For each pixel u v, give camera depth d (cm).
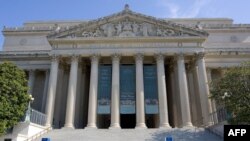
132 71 6031
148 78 5938
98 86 5866
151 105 5662
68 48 5891
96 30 6034
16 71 4475
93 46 5894
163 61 5791
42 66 6906
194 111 6003
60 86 6044
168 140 3231
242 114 3838
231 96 4078
